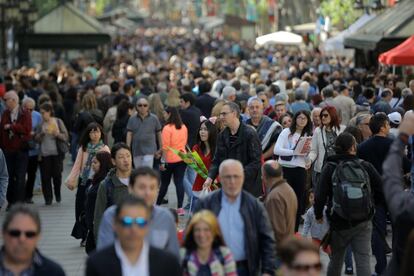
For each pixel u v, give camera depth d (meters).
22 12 87.19
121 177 23.70
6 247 15.86
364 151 28.09
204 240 18.11
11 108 39.53
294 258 15.20
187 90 52.16
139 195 18.69
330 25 98.75
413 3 64.75
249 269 19.70
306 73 62.25
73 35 98.19
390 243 31.72
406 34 59.91
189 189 36.72
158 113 44.94
